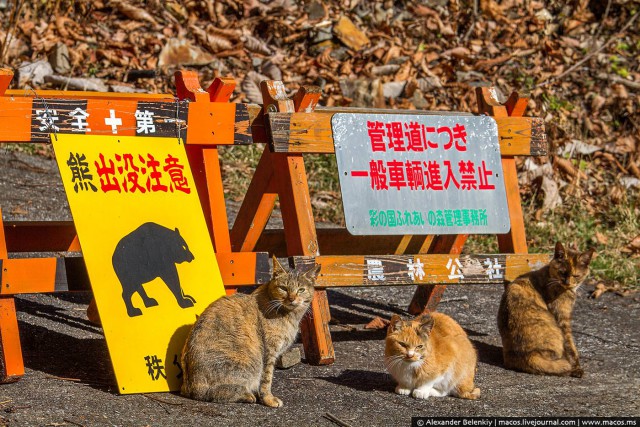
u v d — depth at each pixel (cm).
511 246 689
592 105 1210
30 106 531
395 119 648
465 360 540
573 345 625
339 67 1223
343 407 511
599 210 1047
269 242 716
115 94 599
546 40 1294
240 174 1060
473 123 678
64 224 661
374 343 671
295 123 611
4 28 1188
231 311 513
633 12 1365
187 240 555
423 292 739
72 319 659
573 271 619
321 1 1320
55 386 510
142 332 517
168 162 568
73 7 1259
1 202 894
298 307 529
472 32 1323
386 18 1332
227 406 496
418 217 641
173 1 1297
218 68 1202
